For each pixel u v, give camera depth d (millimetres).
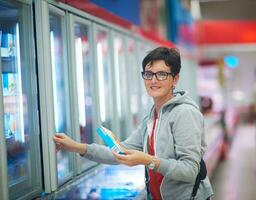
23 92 2477
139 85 5109
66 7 2994
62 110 3021
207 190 2260
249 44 16844
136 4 6199
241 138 13203
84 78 3598
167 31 8875
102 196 2902
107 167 3783
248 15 16906
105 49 4027
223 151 9531
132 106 5008
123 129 4594
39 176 2559
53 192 2605
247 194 6469
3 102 2182
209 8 15320
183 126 2088
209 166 6785
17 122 2443
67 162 3025
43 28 2570
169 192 2219
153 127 2252
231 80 18234
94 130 3564
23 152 2479
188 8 11461
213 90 15102
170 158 2158
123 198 2854
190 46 11523
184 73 9508
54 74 2918
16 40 2455
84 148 2436
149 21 7148
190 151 2053
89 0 3553
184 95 2178
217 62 14828
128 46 4734
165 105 2168
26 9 2510
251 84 19344
